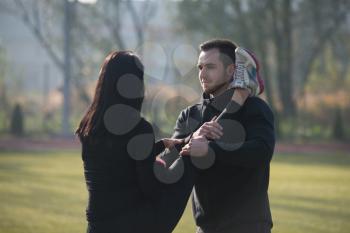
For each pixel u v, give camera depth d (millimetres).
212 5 97875
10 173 40500
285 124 94500
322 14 101312
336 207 27172
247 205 9312
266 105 9320
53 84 165125
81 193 30328
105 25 105438
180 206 8430
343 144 82250
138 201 8414
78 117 103312
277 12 99000
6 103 100875
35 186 33219
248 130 9117
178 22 105125
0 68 113875
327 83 116125
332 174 43469
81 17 103562
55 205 26172
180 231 20625
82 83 105750
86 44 105375
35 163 49094
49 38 106000
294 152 69812
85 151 8570
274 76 117562
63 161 51406
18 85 120188
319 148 76250
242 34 97875
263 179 9383
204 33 100438
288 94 99312
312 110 102875
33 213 23938
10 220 22219
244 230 9281
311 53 105688
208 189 9422
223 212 9391
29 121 103188
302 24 106438
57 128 96000
